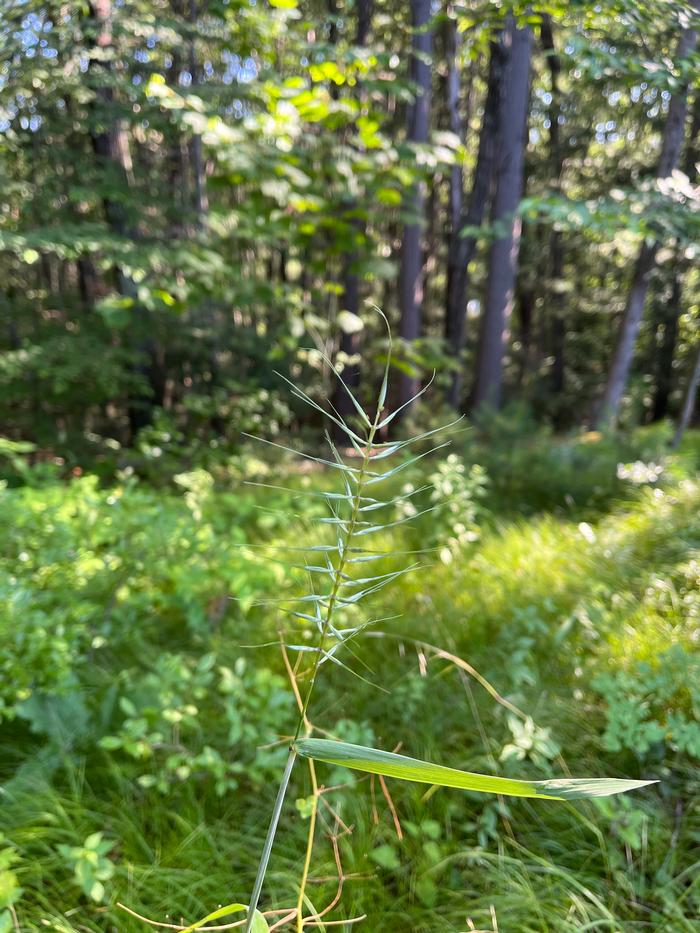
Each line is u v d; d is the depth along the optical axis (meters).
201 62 7.55
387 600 3.07
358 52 4.43
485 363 9.02
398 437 6.74
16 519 2.61
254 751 2.09
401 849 1.92
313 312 5.29
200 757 1.86
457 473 3.69
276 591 2.80
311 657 2.50
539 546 3.73
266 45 5.31
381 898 1.74
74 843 1.76
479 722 2.22
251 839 1.89
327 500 0.76
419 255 9.15
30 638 1.95
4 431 6.71
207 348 7.68
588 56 3.78
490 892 1.75
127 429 8.05
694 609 2.82
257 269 6.86
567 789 0.57
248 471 5.37
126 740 1.81
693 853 1.87
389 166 4.72
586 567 3.41
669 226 3.79
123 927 1.55
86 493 2.87
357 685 2.50
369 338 11.99
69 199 6.26
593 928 1.66
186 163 9.00
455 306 11.31
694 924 1.64
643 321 14.10
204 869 1.75
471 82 12.59
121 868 1.70
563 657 2.67
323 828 1.92
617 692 2.13
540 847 1.91
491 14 4.58
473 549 3.71
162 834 1.89
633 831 1.79
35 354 5.80
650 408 15.01
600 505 4.63
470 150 14.21
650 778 2.09
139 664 2.48
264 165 4.25
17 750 2.04
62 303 6.78
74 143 6.85
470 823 1.93
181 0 8.00
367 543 3.55
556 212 3.93
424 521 3.91
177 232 6.82
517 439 5.44
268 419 6.73
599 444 5.40
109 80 5.31
